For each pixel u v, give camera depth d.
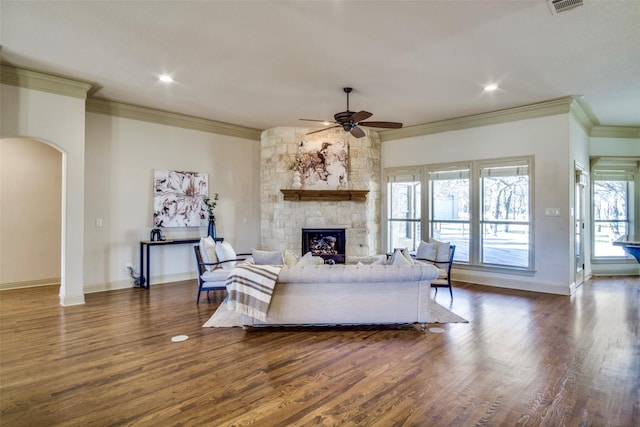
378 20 3.15
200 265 4.91
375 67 4.18
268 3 2.90
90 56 3.94
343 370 2.89
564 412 2.29
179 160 6.39
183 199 6.39
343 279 3.68
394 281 3.75
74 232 4.77
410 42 3.57
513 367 2.94
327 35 3.44
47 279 6.15
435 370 2.89
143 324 4.00
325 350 3.30
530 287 5.73
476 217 6.29
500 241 6.08
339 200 7.11
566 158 5.40
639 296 5.36
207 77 4.53
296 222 7.04
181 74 4.44
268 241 7.21
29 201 5.98
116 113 5.68
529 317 4.29
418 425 2.16
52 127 4.54
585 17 3.09
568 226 5.39
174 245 6.37
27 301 4.98
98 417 2.23
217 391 2.55
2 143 5.75
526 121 5.77
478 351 3.27
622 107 5.84
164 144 6.21
